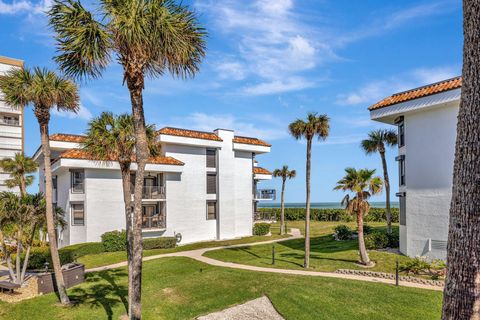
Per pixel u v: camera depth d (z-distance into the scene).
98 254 23.66
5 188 40.16
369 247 21.73
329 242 27.05
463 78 5.15
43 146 13.15
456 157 5.14
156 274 17.55
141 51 7.90
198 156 30.86
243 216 33.69
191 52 8.67
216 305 12.84
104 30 8.16
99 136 12.81
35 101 12.70
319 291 13.65
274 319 11.96
